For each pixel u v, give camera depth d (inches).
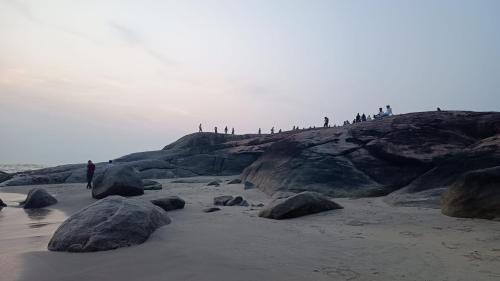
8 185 1504.7
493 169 426.6
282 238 357.7
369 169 759.7
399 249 304.2
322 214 499.2
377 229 394.0
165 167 1643.7
